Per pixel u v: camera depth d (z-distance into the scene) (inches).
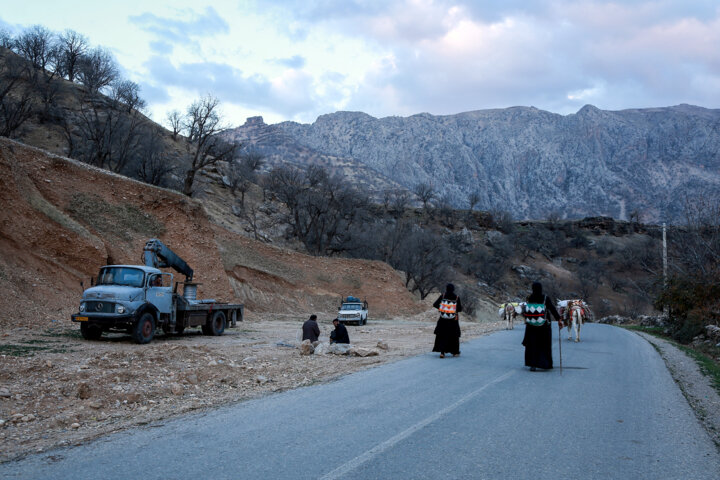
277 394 350.9
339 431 246.8
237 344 719.1
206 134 2315.5
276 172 3161.9
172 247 1295.5
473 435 241.4
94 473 187.2
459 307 561.0
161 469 191.2
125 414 301.4
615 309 4581.7
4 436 250.4
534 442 232.1
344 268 2117.4
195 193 2974.9
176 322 760.3
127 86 3700.8
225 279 1378.0
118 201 1253.7
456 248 5413.4
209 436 239.0
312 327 705.6
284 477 182.1
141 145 2603.3
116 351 520.4
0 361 424.8
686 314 1138.0
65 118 2933.1
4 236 879.1
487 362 520.4
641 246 5851.4
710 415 309.6
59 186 1149.1
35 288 846.5
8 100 2456.9
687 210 1267.2
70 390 340.8
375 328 1364.4
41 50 3548.2
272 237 3034.0
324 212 2711.6
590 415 289.6
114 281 669.9
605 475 191.2
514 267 5615.2
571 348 696.4
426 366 488.1
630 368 499.5
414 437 236.5
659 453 221.8
